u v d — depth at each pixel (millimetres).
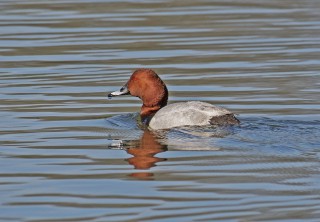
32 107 17469
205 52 22297
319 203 11555
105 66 20969
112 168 13352
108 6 28547
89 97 18344
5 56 22109
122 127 16094
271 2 29141
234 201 11703
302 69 20344
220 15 26984
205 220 11031
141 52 22344
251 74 20031
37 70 20672
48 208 11594
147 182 12625
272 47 22703
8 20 26219
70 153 14258
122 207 11578
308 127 15328
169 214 11281
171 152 14133
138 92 17000
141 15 26984
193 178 12727
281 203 11586
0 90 18859
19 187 12477
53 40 23750
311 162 13273
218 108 15758
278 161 13375
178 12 27500
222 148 14203
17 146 14703
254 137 14734
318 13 27016
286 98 17766
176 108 15836
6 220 11188
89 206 11648
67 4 28922
